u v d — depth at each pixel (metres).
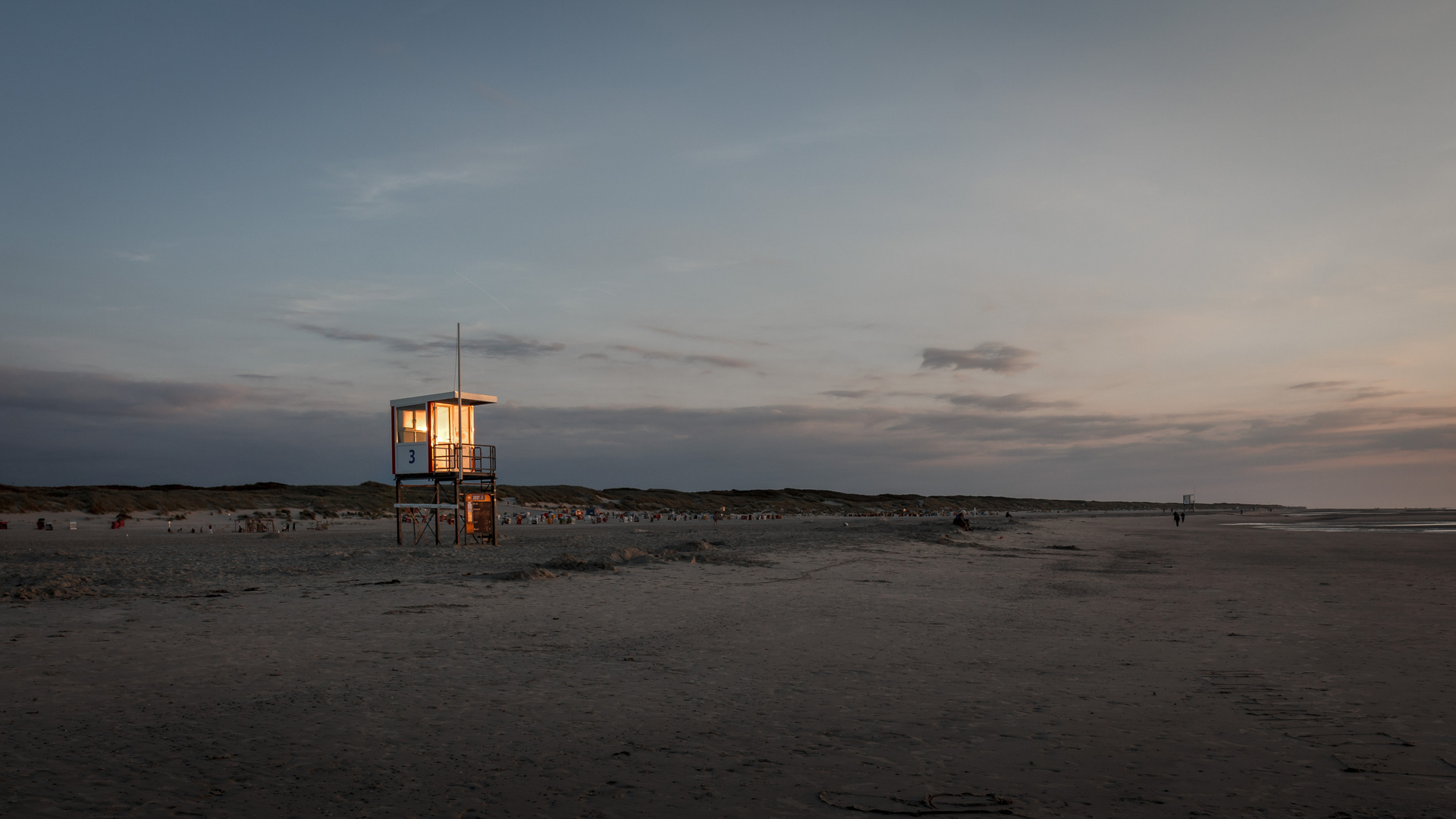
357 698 7.63
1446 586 19.72
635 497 120.81
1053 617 13.81
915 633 11.83
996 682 8.55
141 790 5.11
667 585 17.86
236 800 4.96
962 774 5.62
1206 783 5.43
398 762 5.78
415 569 21.53
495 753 6.02
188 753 5.92
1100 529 71.31
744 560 24.56
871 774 5.61
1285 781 5.47
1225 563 27.94
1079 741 6.43
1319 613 14.42
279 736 6.38
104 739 6.22
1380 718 7.14
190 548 31.83
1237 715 7.23
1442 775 5.60
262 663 9.21
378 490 92.38
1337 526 84.38
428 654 9.87
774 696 7.90
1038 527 71.19
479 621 12.48
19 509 57.41
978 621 13.16
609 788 5.27
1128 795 5.19
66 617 12.54
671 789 5.24
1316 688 8.33
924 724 6.91
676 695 7.90
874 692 8.12
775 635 11.56
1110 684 8.51
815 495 166.75
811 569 22.92
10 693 7.65
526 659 9.62
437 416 35.44
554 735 6.52
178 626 11.70
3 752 5.87
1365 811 4.90
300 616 12.84
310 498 77.50
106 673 8.59
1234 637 11.66
